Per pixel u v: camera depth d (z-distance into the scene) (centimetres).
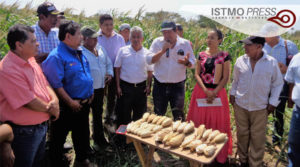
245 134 298
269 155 345
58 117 245
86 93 268
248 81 279
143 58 346
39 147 225
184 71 349
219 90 294
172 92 350
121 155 331
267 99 280
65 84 254
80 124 281
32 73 202
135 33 329
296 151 247
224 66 291
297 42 597
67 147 342
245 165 310
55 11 289
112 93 405
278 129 358
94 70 325
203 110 308
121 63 352
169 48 333
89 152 318
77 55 264
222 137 225
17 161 205
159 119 264
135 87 347
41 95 208
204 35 582
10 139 172
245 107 289
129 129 249
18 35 182
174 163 321
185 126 246
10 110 192
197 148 209
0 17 522
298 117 236
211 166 312
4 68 181
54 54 243
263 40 262
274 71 269
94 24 693
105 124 416
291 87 301
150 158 267
